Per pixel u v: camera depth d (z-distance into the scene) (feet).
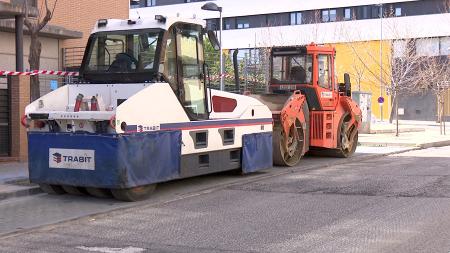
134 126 31.27
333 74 53.78
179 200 33.12
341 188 36.42
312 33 173.06
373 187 36.55
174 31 35.29
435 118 160.25
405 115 165.48
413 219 26.86
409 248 21.71
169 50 34.83
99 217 28.73
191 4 200.75
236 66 48.34
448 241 22.67
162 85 33.40
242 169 40.93
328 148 54.60
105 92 35.29
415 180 39.52
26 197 34.22
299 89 51.83
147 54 34.63
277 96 50.75
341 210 29.30
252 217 28.02
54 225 26.94
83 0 60.90
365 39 165.78
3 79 48.19
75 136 31.81
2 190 34.06
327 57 53.16
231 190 36.42
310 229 25.22
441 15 155.63
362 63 158.81
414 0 160.15
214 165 38.14
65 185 33.09
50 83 54.70
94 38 36.83
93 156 31.17
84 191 34.50
